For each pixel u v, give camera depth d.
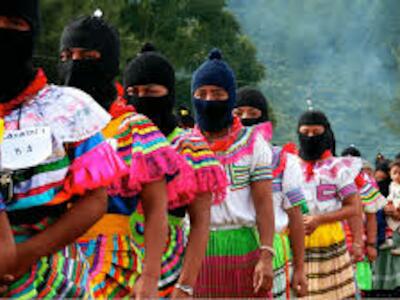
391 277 15.45
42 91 4.55
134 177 5.52
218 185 6.31
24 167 4.36
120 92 6.06
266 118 9.05
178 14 41.09
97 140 4.54
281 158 8.41
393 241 15.34
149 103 6.23
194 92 7.31
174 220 6.14
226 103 7.23
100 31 5.50
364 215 14.64
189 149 6.30
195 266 6.14
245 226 7.17
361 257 10.73
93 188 4.47
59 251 4.59
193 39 40.81
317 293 9.84
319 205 9.98
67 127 4.47
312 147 10.14
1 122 4.38
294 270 8.59
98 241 5.45
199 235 6.20
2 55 4.42
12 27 4.39
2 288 4.30
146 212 5.59
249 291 7.12
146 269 5.49
